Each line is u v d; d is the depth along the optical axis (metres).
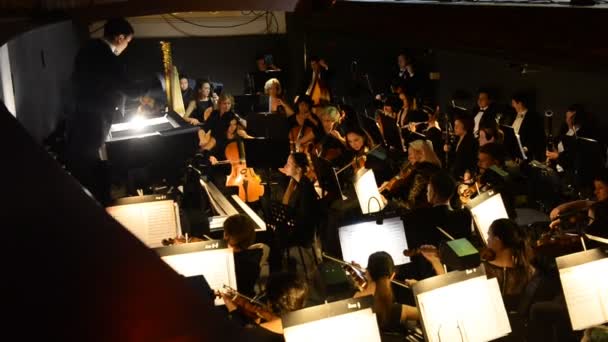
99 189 6.60
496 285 4.44
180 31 18.81
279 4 5.80
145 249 0.94
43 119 10.10
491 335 4.38
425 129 11.28
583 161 7.59
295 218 7.34
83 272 0.90
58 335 0.87
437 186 6.23
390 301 4.82
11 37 2.92
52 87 11.17
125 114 9.96
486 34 8.55
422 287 4.30
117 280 0.91
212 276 5.26
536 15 7.50
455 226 5.98
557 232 5.95
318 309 4.03
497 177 6.76
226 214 7.74
